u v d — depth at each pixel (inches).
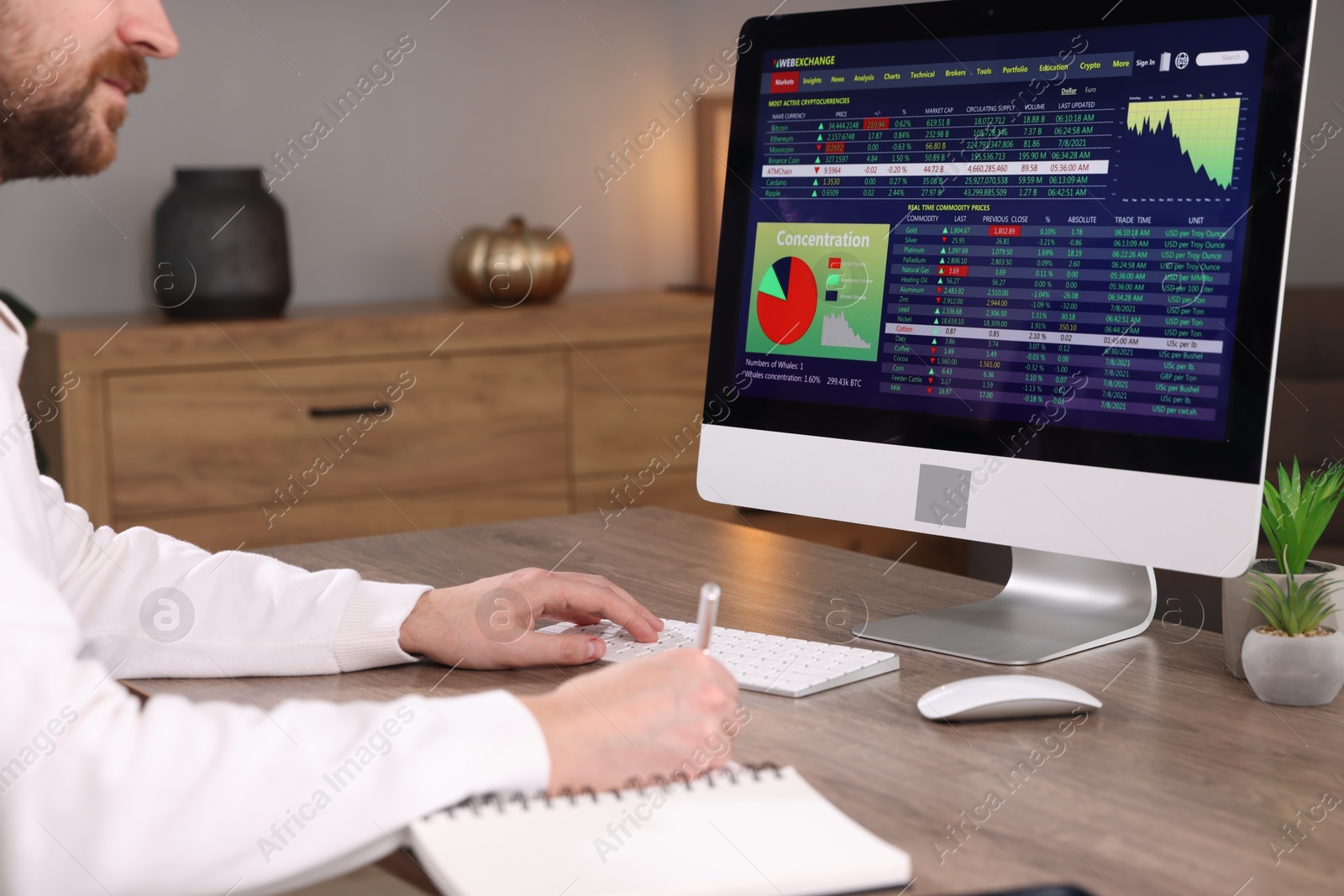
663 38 149.9
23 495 31.7
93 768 27.3
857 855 27.0
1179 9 41.5
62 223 124.5
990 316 45.4
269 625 42.5
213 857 27.6
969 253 46.0
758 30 51.9
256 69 130.8
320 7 133.0
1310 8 38.9
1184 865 27.5
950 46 46.8
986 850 28.4
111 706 28.2
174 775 27.7
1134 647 44.2
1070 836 29.0
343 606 42.8
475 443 124.2
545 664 42.6
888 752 34.5
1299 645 37.4
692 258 155.2
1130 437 42.1
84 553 43.6
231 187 118.0
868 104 48.8
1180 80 41.4
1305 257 175.8
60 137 38.9
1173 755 34.1
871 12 48.7
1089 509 42.9
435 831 28.1
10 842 27.0
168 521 112.4
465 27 139.9
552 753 30.0
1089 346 43.1
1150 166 42.0
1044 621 46.7
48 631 28.1
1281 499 40.0
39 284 124.2
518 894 25.4
